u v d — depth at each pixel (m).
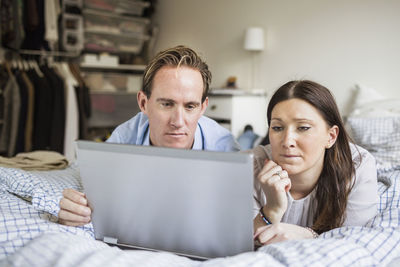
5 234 0.93
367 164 1.13
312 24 3.53
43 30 3.65
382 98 2.96
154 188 0.79
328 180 1.08
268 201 0.97
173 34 4.88
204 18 4.49
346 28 3.30
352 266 0.76
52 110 3.61
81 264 0.66
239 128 3.71
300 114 0.95
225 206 0.74
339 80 3.38
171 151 0.74
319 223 1.09
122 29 4.49
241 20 4.12
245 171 0.70
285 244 0.82
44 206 1.11
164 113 1.04
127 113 4.43
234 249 0.78
